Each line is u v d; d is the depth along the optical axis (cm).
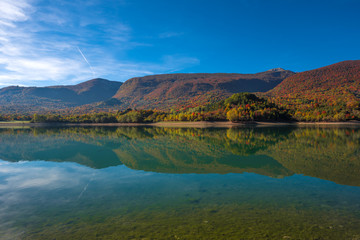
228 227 891
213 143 4481
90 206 1156
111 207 1138
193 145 4166
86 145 4206
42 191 1418
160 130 10369
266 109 14425
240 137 5847
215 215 1018
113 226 921
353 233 832
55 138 5856
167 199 1249
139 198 1271
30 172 1969
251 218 978
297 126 11769
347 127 10200
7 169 2100
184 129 10981
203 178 1734
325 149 3284
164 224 930
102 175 1845
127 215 1034
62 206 1160
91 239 816
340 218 969
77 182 1628
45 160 2600
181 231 864
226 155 2941
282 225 905
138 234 846
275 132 7581
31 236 850
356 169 1988
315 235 817
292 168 2066
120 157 2820
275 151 3188
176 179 1706
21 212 1087
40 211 1096
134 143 4575
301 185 1501
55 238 830
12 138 5872
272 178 1705
